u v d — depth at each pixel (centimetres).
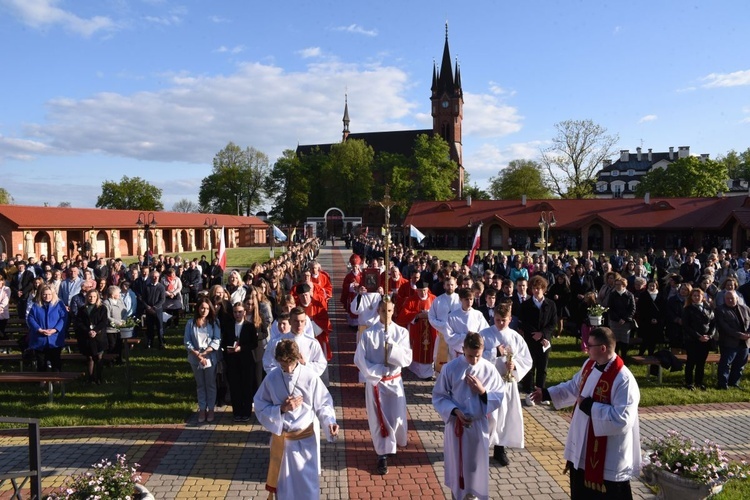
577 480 507
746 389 992
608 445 483
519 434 679
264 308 898
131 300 1255
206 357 816
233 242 6925
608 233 5303
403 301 1166
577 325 1383
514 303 1049
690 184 6556
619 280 1152
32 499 497
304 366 557
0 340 1288
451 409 558
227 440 757
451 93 9781
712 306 1086
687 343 1011
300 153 10694
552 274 1647
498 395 568
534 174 8381
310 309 1046
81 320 1041
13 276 1833
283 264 1509
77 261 1988
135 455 704
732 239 4331
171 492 606
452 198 8356
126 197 9456
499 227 5662
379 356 695
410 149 10338
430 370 1072
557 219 5519
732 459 682
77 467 667
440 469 670
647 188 7088
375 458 701
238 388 829
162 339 1336
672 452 544
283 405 527
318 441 555
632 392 477
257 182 9925
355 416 854
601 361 493
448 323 918
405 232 5822
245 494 603
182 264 1933
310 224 7262
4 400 945
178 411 873
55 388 1011
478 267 2055
